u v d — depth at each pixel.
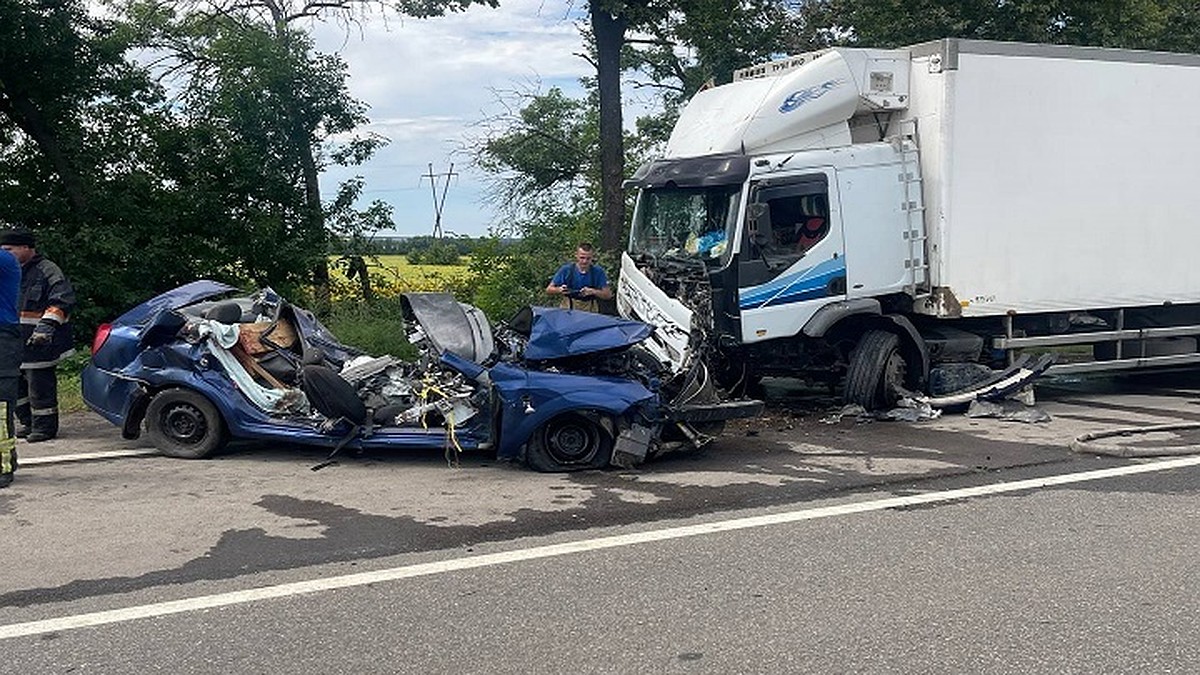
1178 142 11.74
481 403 8.04
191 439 8.29
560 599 5.16
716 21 17.92
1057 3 19.48
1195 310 12.44
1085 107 11.15
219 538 6.15
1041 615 4.93
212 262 17.95
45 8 16.80
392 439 8.07
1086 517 6.66
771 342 10.42
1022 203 10.89
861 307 10.27
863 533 6.30
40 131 17.45
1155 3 22.78
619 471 7.97
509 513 6.75
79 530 6.29
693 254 10.21
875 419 10.34
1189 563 5.71
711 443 9.12
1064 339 11.49
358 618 4.91
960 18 19.77
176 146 17.98
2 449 7.34
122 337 8.48
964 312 10.67
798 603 5.09
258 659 4.44
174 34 19.58
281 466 8.04
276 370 8.61
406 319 8.91
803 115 10.23
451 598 5.17
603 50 17.36
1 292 7.64
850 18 20.94
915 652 4.49
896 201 10.55
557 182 22.44
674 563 5.71
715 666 4.36
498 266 16.69
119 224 17.55
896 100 10.71
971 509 6.86
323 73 18.67
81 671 4.32
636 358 8.38
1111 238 11.44
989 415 10.55
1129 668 4.33
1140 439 9.24
